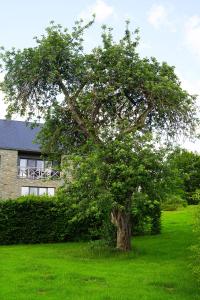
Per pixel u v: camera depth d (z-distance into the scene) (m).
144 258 18.52
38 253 20.70
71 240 26.34
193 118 21.38
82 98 21.59
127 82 20.69
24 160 44.75
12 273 15.30
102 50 21.05
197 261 13.52
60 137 22.75
